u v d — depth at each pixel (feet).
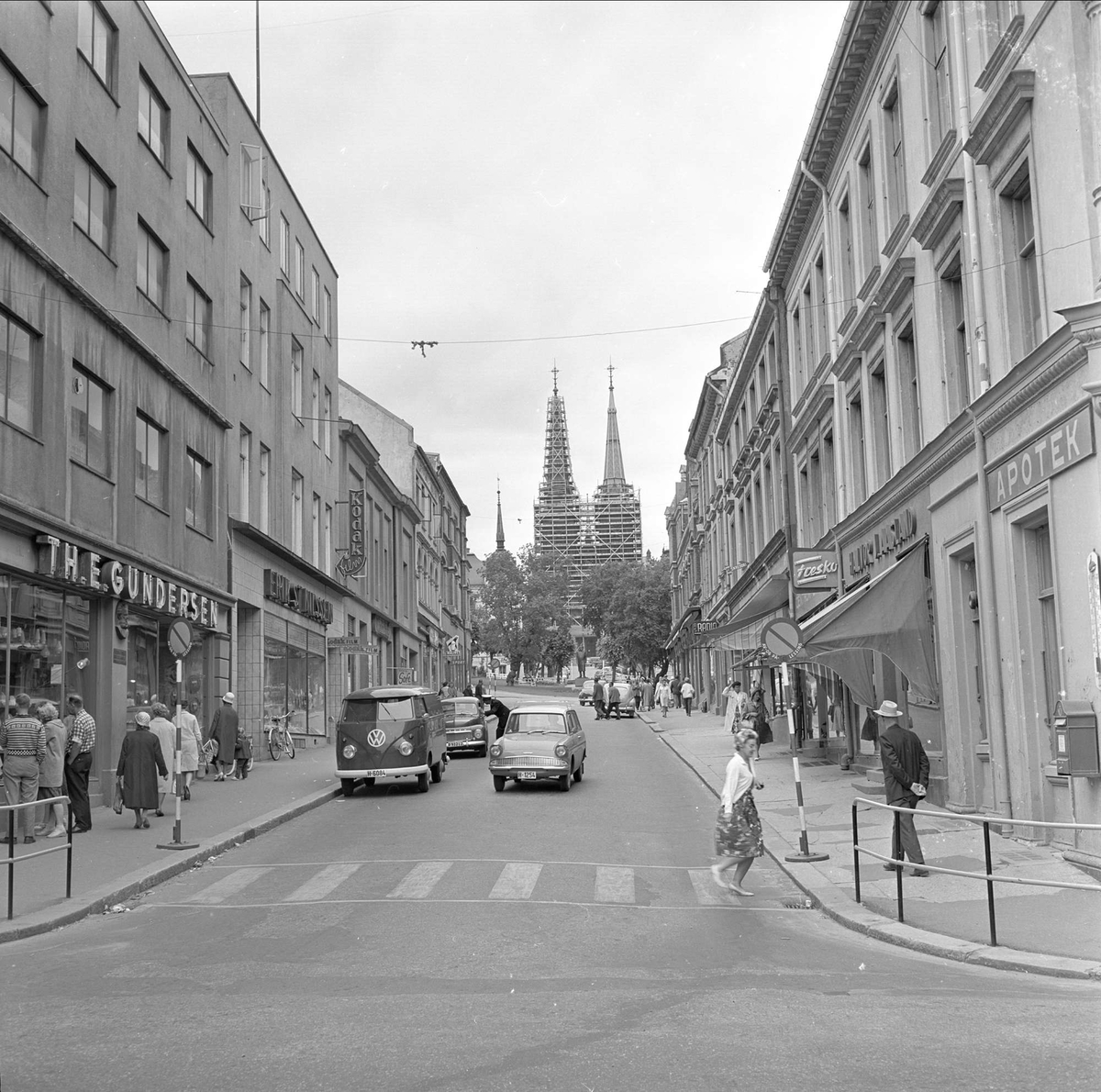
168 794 72.49
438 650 248.73
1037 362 41.39
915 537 61.05
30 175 59.31
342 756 76.79
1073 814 40.91
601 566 330.34
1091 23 37.88
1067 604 40.42
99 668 67.51
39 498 58.80
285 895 41.04
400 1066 19.29
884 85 65.10
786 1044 20.26
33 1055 20.49
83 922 36.76
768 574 119.03
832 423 82.69
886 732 41.50
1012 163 44.42
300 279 126.93
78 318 64.49
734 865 42.19
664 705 181.57
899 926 32.83
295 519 121.90
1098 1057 19.12
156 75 79.66
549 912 36.78
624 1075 18.58
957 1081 17.94
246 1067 19.43
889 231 65.31
